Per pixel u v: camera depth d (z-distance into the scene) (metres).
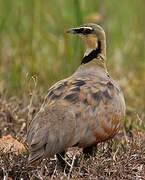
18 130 16.95
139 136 15.80
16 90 20.45
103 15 24.17
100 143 15.59
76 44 22.27
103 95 13.95
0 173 13.76
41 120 13.31
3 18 22.84
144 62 24.92
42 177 13.43
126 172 14.09
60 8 24.31
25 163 13.79
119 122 14.27
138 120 18.00
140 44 25.33
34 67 22.05
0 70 22.03
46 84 21.25
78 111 13.46
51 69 22.20
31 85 19.80
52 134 13.10
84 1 24.17
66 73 21.81
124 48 25.19
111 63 24.06
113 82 14.78
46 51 23.62
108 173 13.91
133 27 25.75
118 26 25.78
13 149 14.99
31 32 22.91
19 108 18.06
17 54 22.23
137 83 23.14
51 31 24.11
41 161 13.59
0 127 16.95
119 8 26.12
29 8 23.83
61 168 13.98
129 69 24.52
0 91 19.08
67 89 13.85
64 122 13.22
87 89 13.88
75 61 22.06
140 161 14.67
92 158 14.19
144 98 21.92
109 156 14.95
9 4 23.75
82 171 13.93
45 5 24.39
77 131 13.34
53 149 13.07
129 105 21.50
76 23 22.73
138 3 25.95
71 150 15.45
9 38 23.08
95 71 15.03
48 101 13.74
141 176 13.98
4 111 17.36
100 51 15.41
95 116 13.63
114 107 14.04
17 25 22.72
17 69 21.67
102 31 15.50
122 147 15.43
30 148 13.09
